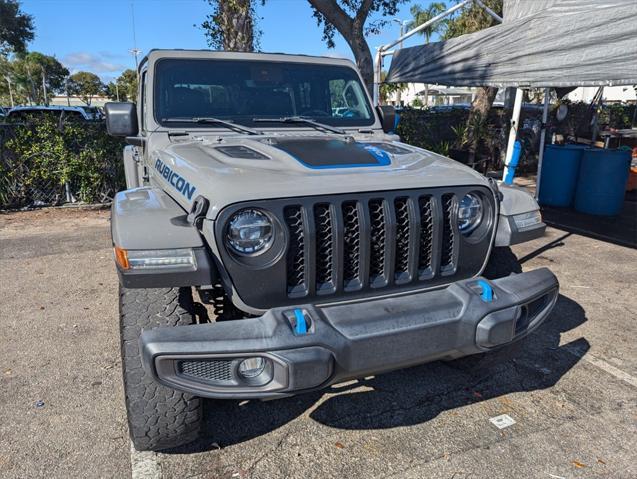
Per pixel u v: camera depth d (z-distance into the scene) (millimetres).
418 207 2506
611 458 2631
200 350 2027
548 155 8883
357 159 2748
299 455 2660
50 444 2709
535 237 3006
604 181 8047
